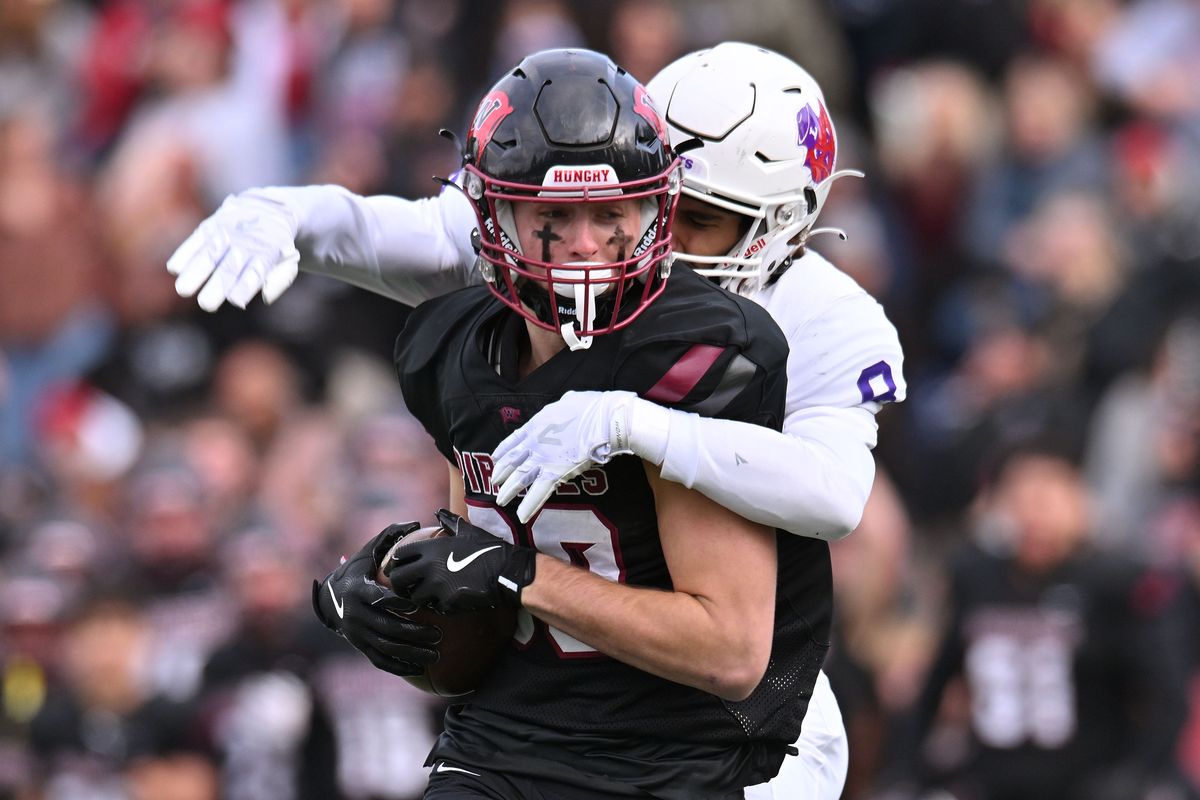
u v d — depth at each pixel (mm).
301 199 12352
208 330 30750
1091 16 35344
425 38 33875
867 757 23078
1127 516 27812
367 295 31188
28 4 36406
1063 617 23797
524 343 11492
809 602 11859
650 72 32781
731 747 11586
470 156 11016
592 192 10617
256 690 24062
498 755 11594
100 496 29781
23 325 31969
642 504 11203
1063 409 28344
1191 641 25375
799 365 12289
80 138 35625
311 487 28078
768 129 12492
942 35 35750
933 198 33031
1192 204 31312
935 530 28766
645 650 10953
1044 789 23688
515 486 10992
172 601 25281
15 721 24828
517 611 11578
